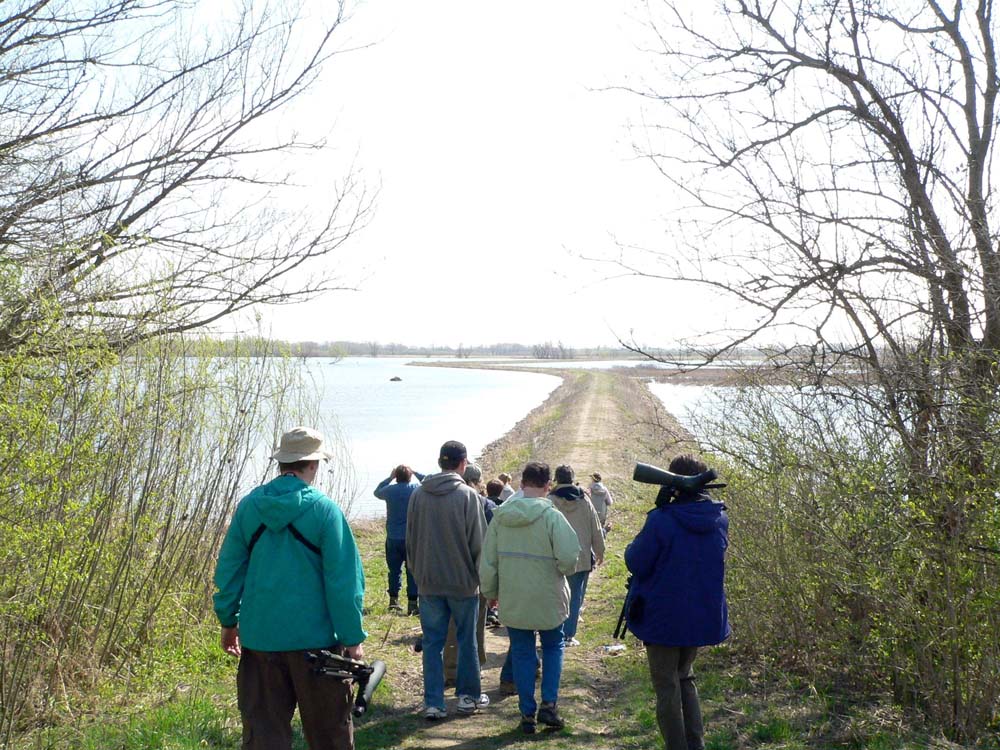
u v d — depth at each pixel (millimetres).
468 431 42781
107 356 6492
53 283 6379
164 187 7770
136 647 7164
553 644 6020
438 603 6250
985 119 6363
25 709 5875
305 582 4137
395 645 8602
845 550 5938
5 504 5359
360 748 5574
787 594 6906
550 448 32000
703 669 7477
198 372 7773
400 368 167000
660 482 4973
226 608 4215
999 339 5820
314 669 4027
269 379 8641
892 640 5742
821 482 6371
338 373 135000
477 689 6320
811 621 6848
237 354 8336
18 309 6148
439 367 173375
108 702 6305
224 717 5949
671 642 4805
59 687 6145
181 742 5406
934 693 5691
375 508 20656
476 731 5930
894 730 5562
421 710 6438
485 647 8695
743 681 6988
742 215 6492
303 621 4094
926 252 5984
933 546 5461
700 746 5031
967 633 5434
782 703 6398
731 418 7602
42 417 5484
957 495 5344
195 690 6582
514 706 6527
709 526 4898
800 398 6434
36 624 6051
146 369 7258
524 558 5855
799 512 6477
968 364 5547
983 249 5871
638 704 6512
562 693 6887
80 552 6273
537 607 5840
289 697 4207
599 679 7469
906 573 5641
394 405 62531
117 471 6676
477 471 8055
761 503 7125
